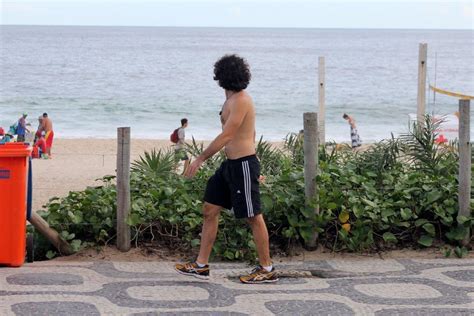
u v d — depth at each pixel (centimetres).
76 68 9400
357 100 6066
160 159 1009
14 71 8712
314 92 6644
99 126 4338
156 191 862
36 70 8931
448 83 7950
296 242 845
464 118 830
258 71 9306
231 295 677
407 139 988
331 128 4350
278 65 10712
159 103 5569
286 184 860
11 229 742
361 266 783
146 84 7256
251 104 686
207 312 629
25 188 745
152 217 841
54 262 787
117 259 806
